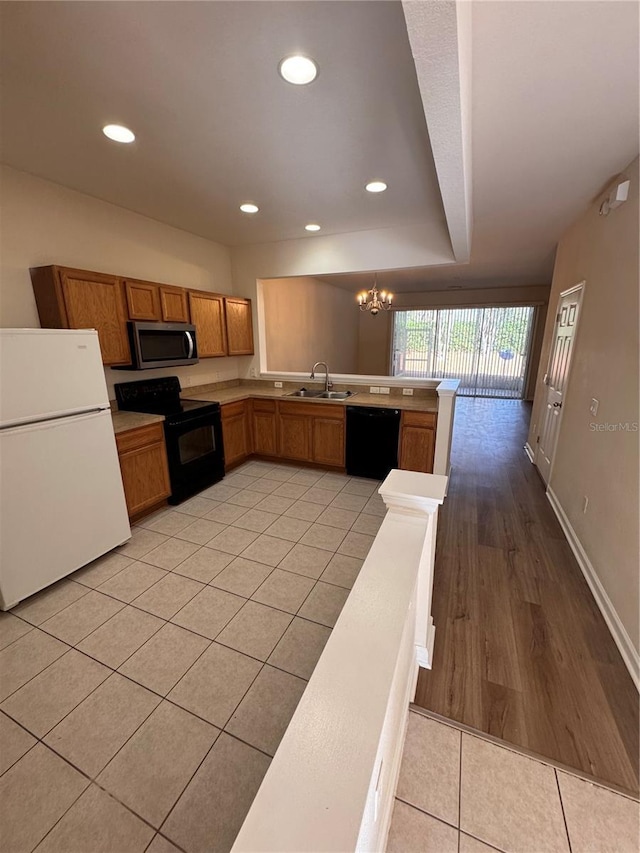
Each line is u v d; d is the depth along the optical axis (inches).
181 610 80.4
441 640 73.4
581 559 97.1
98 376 93.4
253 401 170.1
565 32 47.4
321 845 18.4
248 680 64.3
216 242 164.6
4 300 95.5
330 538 108.7
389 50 53.4
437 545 107.0
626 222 84.4
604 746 54.2
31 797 48.5
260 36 51.0
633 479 72.1
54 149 83.8
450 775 50.6
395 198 111.7
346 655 29.4
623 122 67.5
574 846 43.7
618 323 86.2
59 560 86.9
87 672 65.9
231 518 120.8
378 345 380.5
